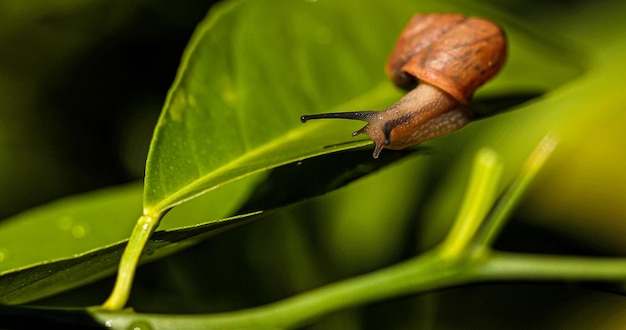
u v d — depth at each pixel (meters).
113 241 0.19
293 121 0.18
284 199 0.17
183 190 0.17
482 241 0.18
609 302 0.21
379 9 0.20
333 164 0.17
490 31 0.19
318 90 0.19
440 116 0.19
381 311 0.20
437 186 0.21
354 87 0.19
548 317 0.21
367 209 0.21
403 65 0.19
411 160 0.21
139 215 0.19
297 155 0.17
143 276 0.20
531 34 0.21
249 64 0.18
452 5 0.21
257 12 0.19
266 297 0.20
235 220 0.16
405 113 0.19
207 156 0.17
